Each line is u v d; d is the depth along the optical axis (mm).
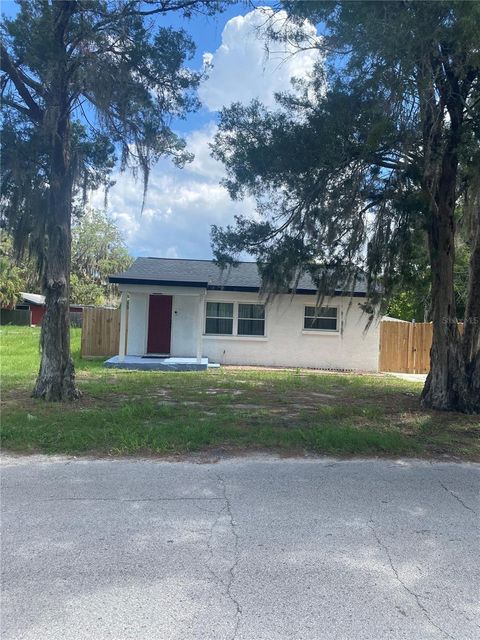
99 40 8547
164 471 5703
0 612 3049
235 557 3760
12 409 8430
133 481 5359
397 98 7121
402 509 4785
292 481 5477
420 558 3832
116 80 8648
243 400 10211
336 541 4070
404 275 10703
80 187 9531
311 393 11500
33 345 22781
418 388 12984
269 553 3840
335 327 17938
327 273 10719
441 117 8125
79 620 2986
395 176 9203
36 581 3391
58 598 3203
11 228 9508
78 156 9094
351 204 9180
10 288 46000
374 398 10977
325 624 3002
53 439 6730
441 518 4602
